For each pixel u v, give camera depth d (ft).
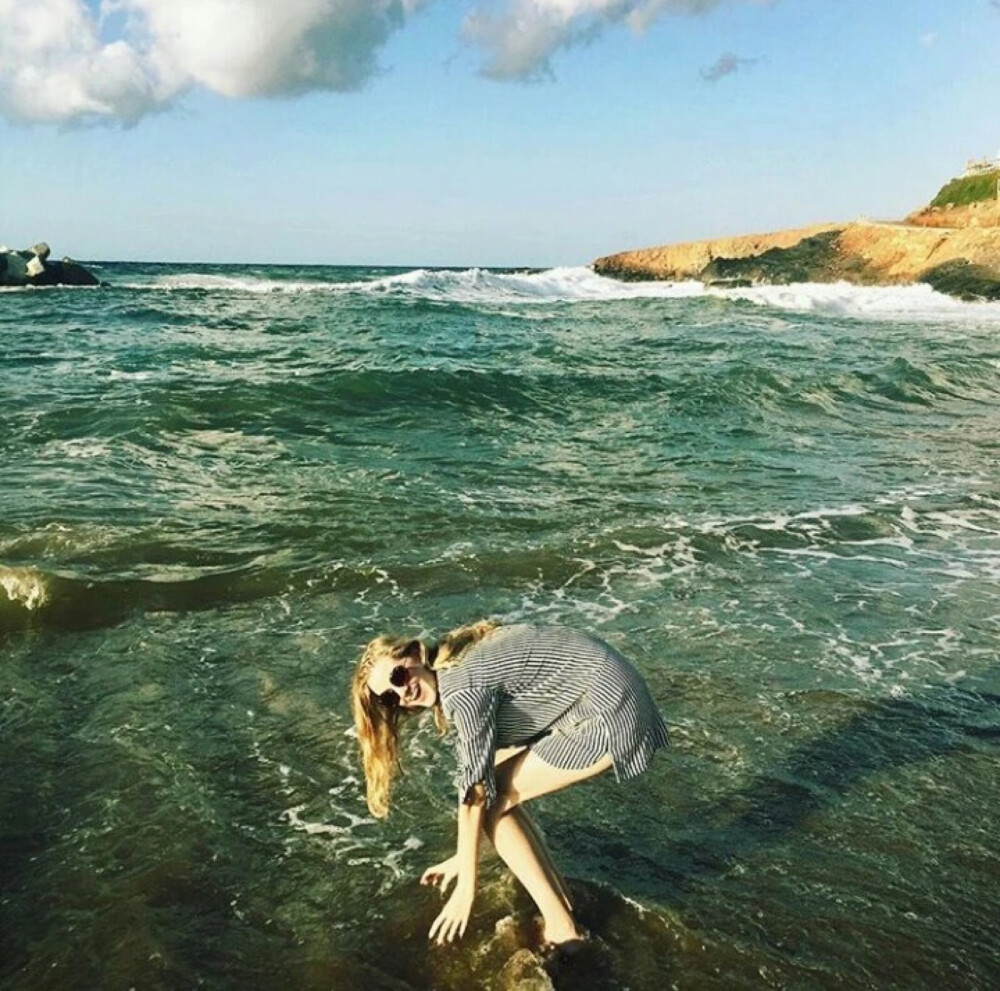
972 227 142.82
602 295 139.44
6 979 9.21
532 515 25.36
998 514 26.94
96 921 10.07
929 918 10.22
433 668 9.66
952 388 51.65
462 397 42.83
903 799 12.55
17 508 24.21
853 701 15.37
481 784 9.05
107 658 16.70
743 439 37.37
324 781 12.99
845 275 153.99
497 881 10.78
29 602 18.53
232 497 26.27
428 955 9.66
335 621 18.43
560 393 45.03
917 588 20.79
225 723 14.52
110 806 12.24
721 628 18.31
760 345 70.38
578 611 19.07
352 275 253.85
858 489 29.55
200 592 19.48
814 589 20.58
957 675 16.46
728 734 14.24
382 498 26.58
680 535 23.98
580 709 9.39
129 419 34.99
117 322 79.30
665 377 49.39
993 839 11.72
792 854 11.32
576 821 11.96
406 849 11.48
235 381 43.34
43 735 14.05
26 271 132.26
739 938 9.84
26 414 35.65
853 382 50.96
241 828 11.84
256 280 161.48
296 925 10.09
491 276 143.02
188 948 9.70
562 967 9.44
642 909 10.25
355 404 40.37
